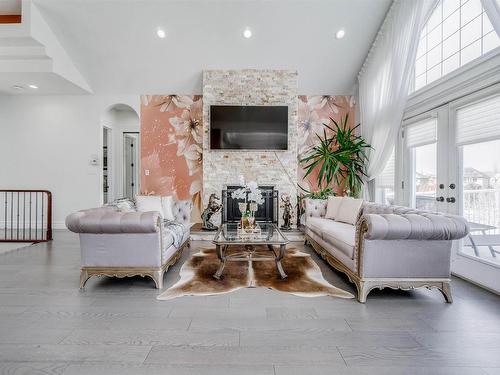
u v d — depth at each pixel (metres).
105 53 5.04
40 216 5.96
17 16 4.46
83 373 1.52
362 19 4.51
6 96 5.86
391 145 4.11
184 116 5.96
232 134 5.36
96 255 2.71
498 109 2.69
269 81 5.38
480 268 2.81
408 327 2.01
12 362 1.60
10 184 5.95
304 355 1.68
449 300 2.44
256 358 1.65
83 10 4.38
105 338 1.85
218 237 3.12
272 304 2.38
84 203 5.93
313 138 6.03
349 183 5.24
